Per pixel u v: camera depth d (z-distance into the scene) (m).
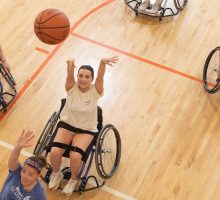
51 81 6.01
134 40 6.67
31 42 6.53
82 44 6.54
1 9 7.06
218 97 5.94
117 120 5.60
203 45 6.62
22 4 7.16
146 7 6.96
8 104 5.65
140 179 5.02
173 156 5.25
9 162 3.55
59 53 6.38
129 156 5.23
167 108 5.76
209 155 5.27
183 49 6.55
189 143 5.39
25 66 6.19
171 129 5.53
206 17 7.10
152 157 5.23
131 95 5.90
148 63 6.33
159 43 6.64
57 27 4.30
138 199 4.83
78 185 4.84
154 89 5.98
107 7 7.18
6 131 5.40
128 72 6.19
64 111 4.59
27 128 5.45
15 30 6.71
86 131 4.58
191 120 5.64
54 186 4.69
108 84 6.01
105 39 6.65
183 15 7.12
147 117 5.65
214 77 6.21
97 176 5.01
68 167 4.93
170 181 5.00
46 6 7.14
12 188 3.62
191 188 4.95
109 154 5.22
